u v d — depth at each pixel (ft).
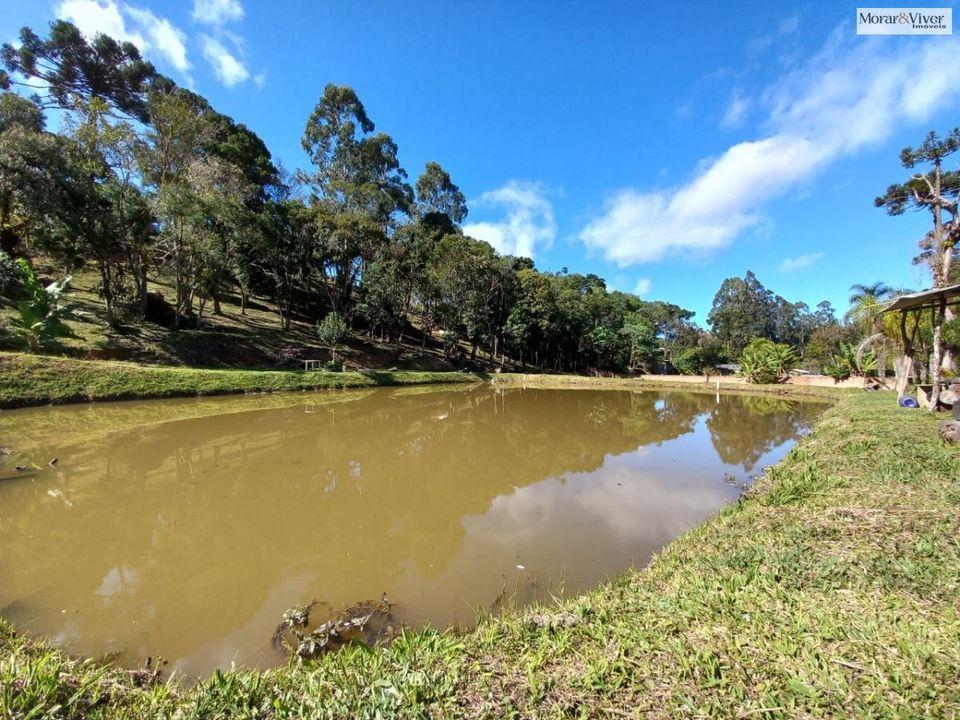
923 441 23.53
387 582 16.24
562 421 56.08
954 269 67.56
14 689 7.50
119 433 38.34
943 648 7.76
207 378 63.16
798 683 7.07
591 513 23.27
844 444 25.49
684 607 9.91
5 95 69.15
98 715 7.34
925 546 11.67
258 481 27.63
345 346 107.55
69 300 73.05
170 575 16.61
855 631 8.40
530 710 7.12
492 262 129.49
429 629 10.82
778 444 41.50
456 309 126.72
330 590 15.70
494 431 48.06
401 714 7.13
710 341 216.13
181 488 25.86
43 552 18.10
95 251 64.59
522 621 10.25
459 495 26.20
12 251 73.82
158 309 81.35
